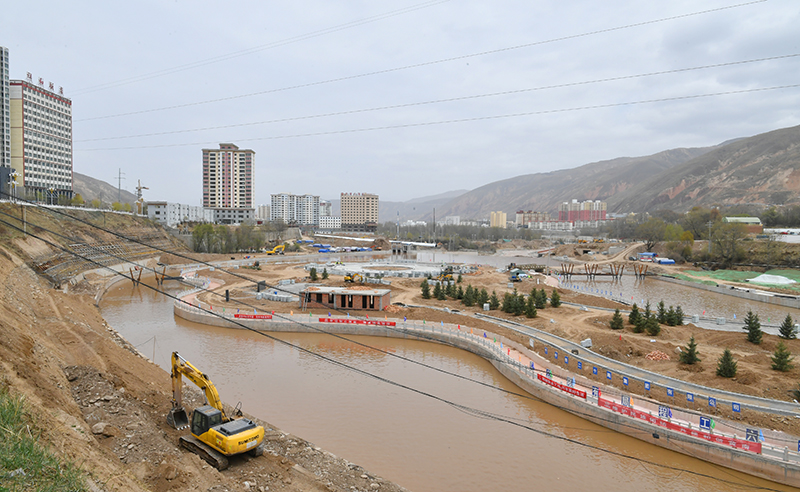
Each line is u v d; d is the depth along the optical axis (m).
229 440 25.59
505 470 32.72
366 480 28.23
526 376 46.78
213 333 68.31
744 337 57.25
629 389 41.69
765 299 100.38
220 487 22.25
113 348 41.97
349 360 56.28
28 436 16.88
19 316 37.59
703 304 98.50
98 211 153.50
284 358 56.72
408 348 61.88
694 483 31.52
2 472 14.51
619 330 62.75
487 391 46.59
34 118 189.50
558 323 66.81
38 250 90.00
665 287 128.75
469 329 66.25
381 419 40.19
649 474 32.47
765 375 42.91
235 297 90.25
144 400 33.25
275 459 28.16
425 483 30.86
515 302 74.44
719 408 36.78
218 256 180.00
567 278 147.88
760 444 31.17
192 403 35.62
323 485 26.02
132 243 149.88
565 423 39.81
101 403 28.06
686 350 51.09
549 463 33.72
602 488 30.81
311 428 38.19
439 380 49.62
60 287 72.00
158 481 20.97
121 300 93.56
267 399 43.97
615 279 147.12
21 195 135.62
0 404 18.30
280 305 82.62
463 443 36.38
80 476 16.30
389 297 82.25
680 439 34.16
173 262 152.25
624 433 37.22
